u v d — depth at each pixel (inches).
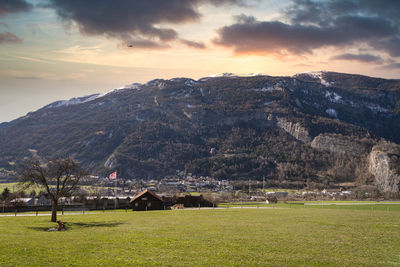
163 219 2952.8
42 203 5600.4
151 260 1387.8
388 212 4050.2
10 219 2810.0
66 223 2583.7
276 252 1571.1
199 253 1521.9
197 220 2871.6
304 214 3590.1
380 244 1800.0
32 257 1405.0
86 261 1358.3
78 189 2792.8
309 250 1625.2
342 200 7741.1
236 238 1915.6
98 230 2190.0
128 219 2945.4
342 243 1812.3
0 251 1492.4
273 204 5871.1
